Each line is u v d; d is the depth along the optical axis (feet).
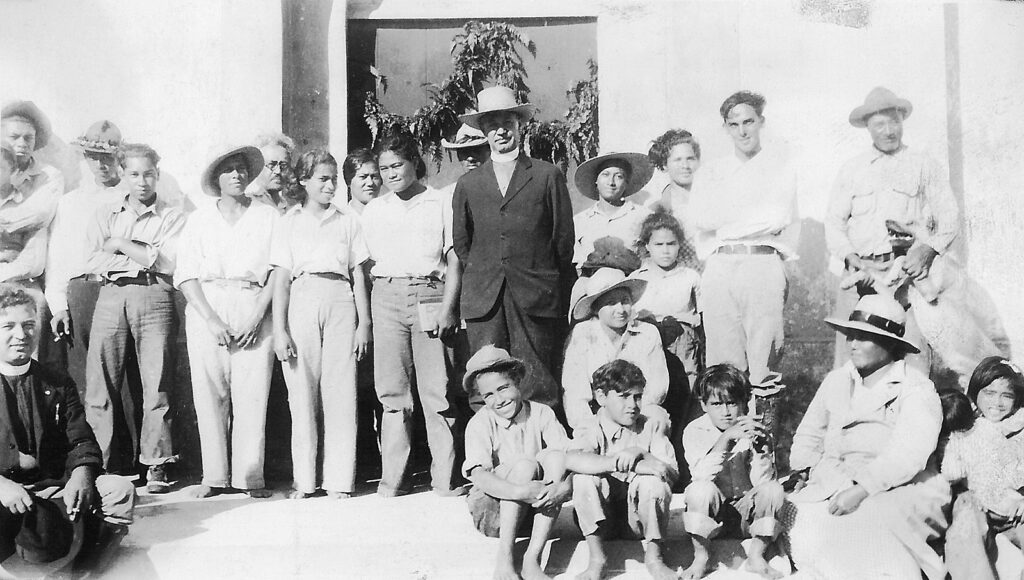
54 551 21.71
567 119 25.13
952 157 24.94
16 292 22.85
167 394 23.80
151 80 24.57
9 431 22.15
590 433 21.84
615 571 21.30
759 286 23.89
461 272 23.49
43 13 24.70
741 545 21.93
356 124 25.00
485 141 24.76
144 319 23.88
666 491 21.15
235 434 23.45
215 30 24.70
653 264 23.94
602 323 23.34
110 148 24.32
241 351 23.53
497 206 23.39
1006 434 23.35
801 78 24.88
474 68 25.22
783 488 22.63
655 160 24.59
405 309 23.32
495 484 21.18
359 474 24.08
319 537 21.99
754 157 24.58
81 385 23.98
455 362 23.43
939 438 23.30
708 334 23.91
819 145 24.73
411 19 25.26
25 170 24.30
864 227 24.68
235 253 23.71
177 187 24.20
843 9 25.05
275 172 23.97
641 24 25.08
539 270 23.36
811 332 24.27
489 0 25.29
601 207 24.34
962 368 24.64
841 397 23.08
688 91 24.82
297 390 23.36
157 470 23.58
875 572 22.15
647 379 23.04
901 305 24.61
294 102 24.81
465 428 23.44
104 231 24.14
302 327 23.41
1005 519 23.04
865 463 22.66
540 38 25.25
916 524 22.47
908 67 25.00
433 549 21.74
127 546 21.91
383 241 23.49
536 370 23.20
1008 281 24.86
